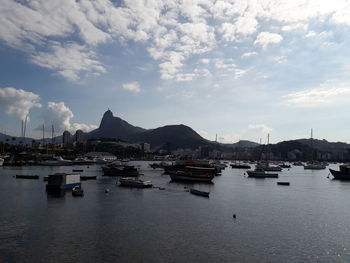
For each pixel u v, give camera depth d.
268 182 152.88
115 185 121.56
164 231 53.50
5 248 43.44
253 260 41.25
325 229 57.53
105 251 43.00
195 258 41.34
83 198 87.00
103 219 61.31
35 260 39.25
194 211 71.50
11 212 66.62
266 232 54.69
